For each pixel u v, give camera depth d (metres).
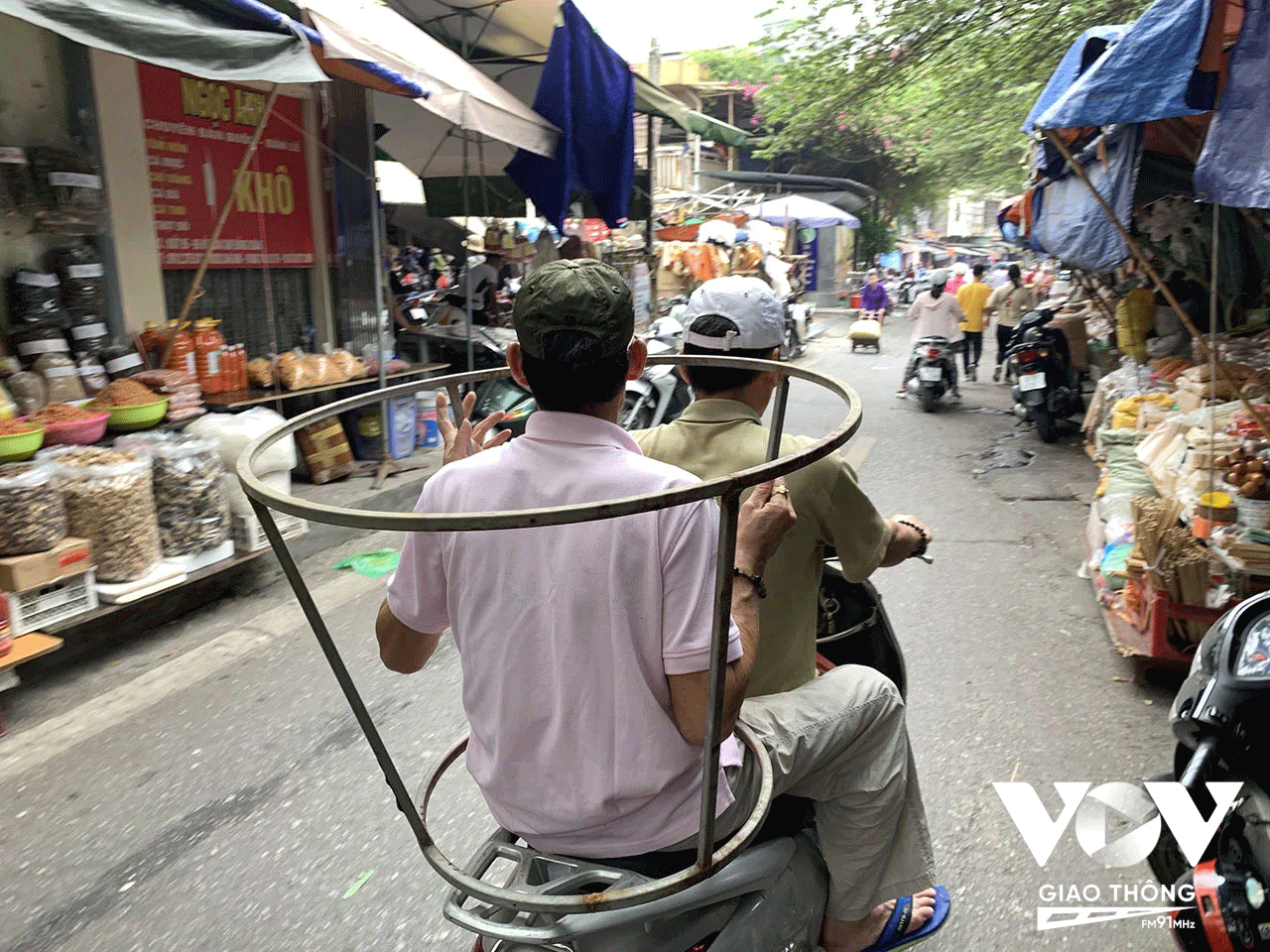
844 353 17.77
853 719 1.85
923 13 11.87
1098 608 4.91
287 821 3.19
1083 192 7.04
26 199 5.10
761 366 1.88
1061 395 9.34
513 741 1.41
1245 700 2.31
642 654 1.33
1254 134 3.74
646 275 12.00
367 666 4.37
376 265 6.86
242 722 3.86
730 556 1.16
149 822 3.20
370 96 6.95
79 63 5.49
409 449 7.64
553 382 1.37
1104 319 9.68
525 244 12.41
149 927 2.70
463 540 1.39
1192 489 4.14
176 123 6.33
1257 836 2.27
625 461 1.35
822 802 1.95
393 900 2.80
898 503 7.06
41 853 3.04
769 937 1.71
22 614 3.97
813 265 30.52
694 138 25.25
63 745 3.71
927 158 24.66
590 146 8.27
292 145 7.37
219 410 6.17
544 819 1.43
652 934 1.55
